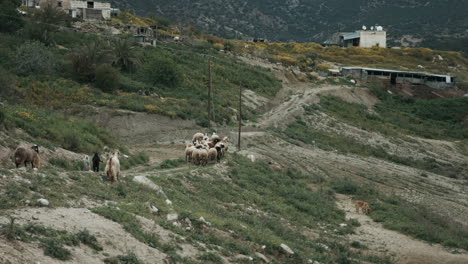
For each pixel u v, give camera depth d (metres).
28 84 48.72
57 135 30.84
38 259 10.50
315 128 68.62
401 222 30.22
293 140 59.28
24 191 14.27
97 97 51.31
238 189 29.84
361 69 108.75
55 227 12.41
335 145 61.91
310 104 78.44
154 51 81.19
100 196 16.58
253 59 105.88
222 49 109.25
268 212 27.33
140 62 71.94
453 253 25.30
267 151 51.16
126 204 16.50
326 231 26.70
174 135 48.81
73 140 30.80
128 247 13.05
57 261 10.79
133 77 66.31
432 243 26.84
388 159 61.38
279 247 18.22
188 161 34.75
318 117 73.12
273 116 68.94
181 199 21.88
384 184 45.84
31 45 56.69
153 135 47.50
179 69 71.69
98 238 12.78
